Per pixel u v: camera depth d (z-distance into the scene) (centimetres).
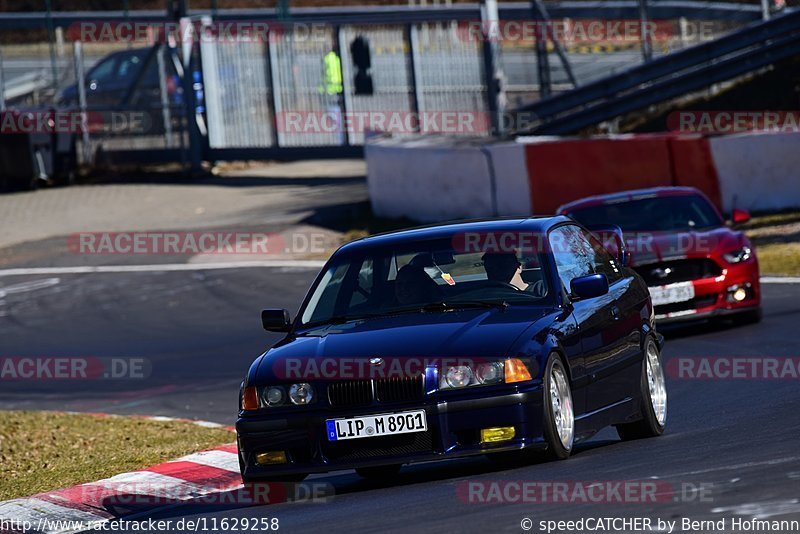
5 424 4781
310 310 2959
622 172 9075
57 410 5350
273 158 13412
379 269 2958
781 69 12075
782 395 3703
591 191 9138
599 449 3012
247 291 8200
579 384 2755
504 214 9431
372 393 2584
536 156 9238
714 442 2853
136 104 14000
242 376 5666
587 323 2848
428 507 2347
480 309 2786
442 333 2644
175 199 12394
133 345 6844
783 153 8819
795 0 11600
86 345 6988
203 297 8150
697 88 11231
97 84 14112
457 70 12300
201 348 6544
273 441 2639
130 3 16825
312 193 12175
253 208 11669
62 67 15025
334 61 13012
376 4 18625
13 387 6056
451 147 9725
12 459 4006
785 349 4656
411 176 10031
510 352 2569
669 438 3080
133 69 14112
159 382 5762
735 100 11938
